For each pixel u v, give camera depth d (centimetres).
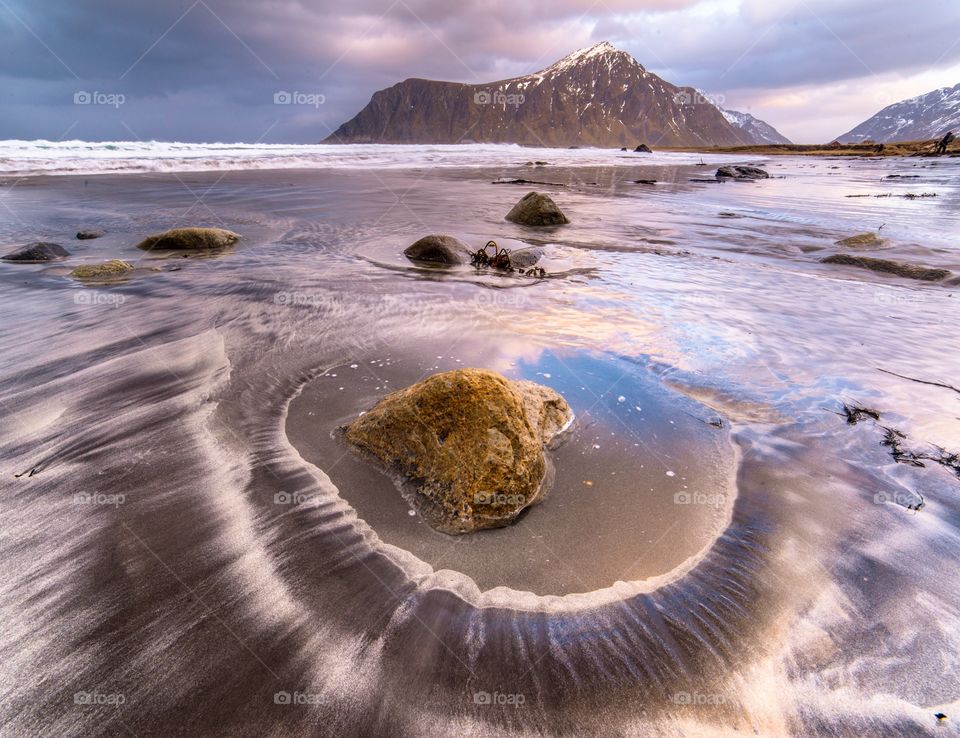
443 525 297
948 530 305
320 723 194
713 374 507
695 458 376
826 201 2023
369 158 3750
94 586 250
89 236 1088
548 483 338
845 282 871
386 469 340
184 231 1034
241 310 675
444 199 1814
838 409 445
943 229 1377
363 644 227
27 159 2175
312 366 508
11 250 954
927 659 223
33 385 462
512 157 4869
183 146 3797
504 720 198
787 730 198
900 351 574
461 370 340
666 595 258
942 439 400
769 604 253
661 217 1552
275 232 1195
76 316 645
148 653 218
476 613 246
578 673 218
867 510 322
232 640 226
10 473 336
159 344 562
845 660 224
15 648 218
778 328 641
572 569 274
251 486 328
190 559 268
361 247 1059
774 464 370
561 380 486
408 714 200
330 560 273
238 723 193
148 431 388
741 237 1257
